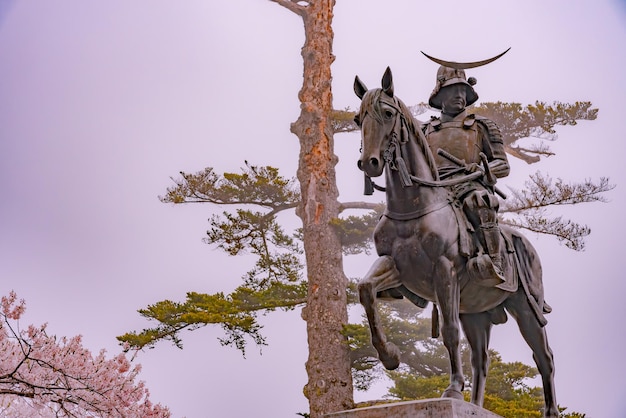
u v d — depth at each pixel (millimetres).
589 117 26812
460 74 11961
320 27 27781
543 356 11586
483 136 11797
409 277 10547
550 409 11477
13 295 17891
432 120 12023
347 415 9742
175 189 27250
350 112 26438
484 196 10930
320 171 26000
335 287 24703
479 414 9609
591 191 25906
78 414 18172
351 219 25438
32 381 17438
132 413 18719
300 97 27203
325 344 24094
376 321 10133
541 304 11781
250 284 27734
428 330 25938
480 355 11648
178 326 25672
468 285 10945
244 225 27297
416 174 10711
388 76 10656
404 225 10602
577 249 26281
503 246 11312
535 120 27234
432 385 24531
